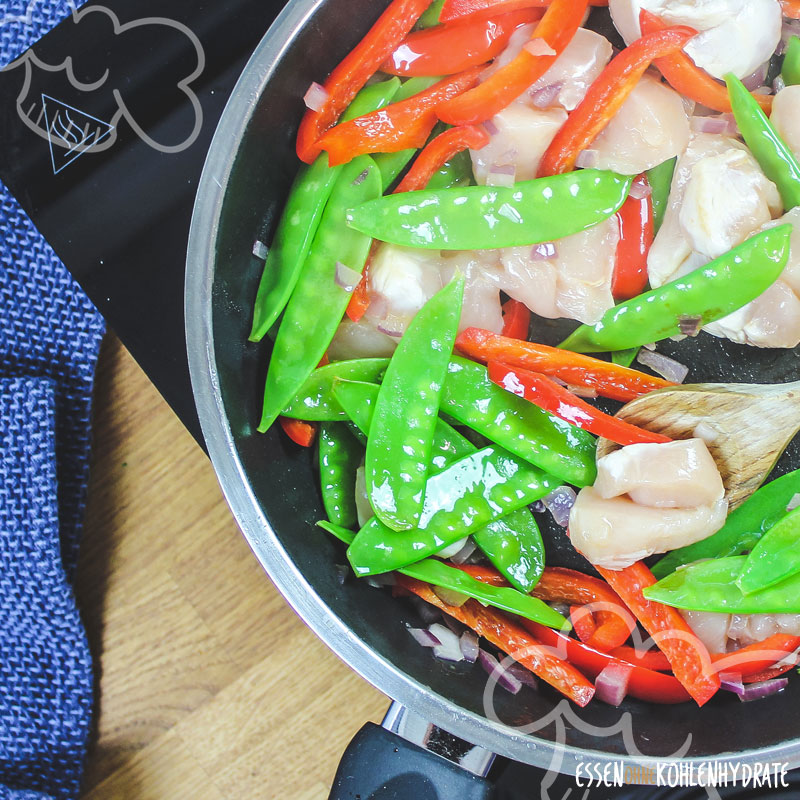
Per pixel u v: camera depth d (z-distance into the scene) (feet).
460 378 2.08
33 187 2.13
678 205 2.09
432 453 2.11
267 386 2.07
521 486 2.09
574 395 2.09
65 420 2.25
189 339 2.02
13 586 2.22
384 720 2.08
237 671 2.26
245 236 2.07
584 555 2.09
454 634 2.13
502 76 2.04
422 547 2.07
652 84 2.07
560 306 2.09
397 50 2.08
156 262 2.13
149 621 2.27
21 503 2.20
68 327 2.24
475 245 2.05
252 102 2.01
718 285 2.03
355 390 2.05
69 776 2.25
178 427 2.28
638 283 2.14
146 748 2.26
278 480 2.09
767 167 2.06
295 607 2.02
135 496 2.28
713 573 2.05
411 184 2.08
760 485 2.11
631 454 2.04
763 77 2.14
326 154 2.07
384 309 2.09
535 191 2.04
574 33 2.08
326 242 2.07
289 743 2.26
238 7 2.14
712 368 2.16
